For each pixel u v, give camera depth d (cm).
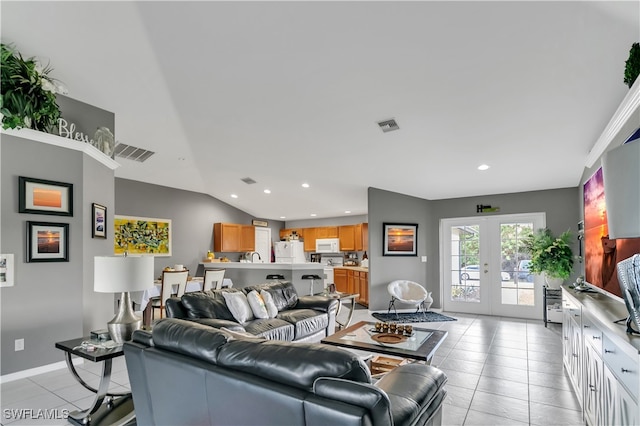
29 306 329
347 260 943
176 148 533
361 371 133
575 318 292
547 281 561
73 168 363
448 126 387
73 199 362
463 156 469
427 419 165
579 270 557
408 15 240
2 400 279
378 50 278
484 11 228
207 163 603
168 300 373
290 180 668
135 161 591
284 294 477
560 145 409
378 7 236
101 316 398
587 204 367
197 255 802
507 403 284
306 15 249
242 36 277
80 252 365
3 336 314
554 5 215
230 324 340
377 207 659
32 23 269
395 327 340
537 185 586
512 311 630
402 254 675
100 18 264
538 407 277
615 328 184
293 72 321
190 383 162
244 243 892
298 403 127
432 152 465
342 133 438
